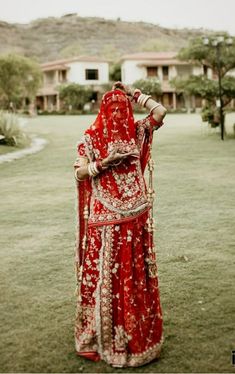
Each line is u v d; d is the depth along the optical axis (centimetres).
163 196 864
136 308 316
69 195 903
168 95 5662
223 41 2109
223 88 2159
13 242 604
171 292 434
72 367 320
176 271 487
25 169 1276
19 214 759
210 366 316
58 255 547
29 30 19750
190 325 372
